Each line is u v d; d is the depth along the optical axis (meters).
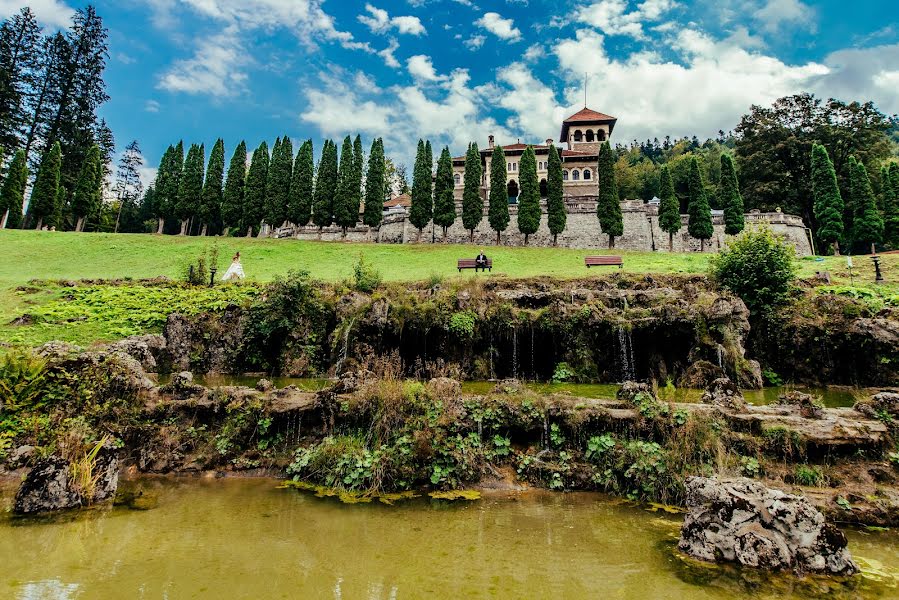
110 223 64.75
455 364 16.94
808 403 9.23
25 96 48.81
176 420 9.84
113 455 8.23
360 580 5.11
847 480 7.70
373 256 32.84
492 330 17.11
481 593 4.86
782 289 17.23
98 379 10.06
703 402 9.99
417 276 24.48
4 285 20.91
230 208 44.91
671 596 4.89
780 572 5.48
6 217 39.47
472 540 6.23
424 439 8.68
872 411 8.91
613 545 6.12
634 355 16.06
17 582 4.94
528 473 8.63
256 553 5.75
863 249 45.31
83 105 52.91
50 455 7.83
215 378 15.48
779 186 52.69
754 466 7.92
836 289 19.38
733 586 5.13
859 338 15.62
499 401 9.48
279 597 4.71
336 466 8.55
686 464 8.01
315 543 6.08
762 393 13.77
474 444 8.94
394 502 7.70
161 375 15.52
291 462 9.02
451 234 43.00
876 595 5.01
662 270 24.94
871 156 50.38
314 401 9.70
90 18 54.12
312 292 18.25
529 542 6.19
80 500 7.37
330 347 17.17
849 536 6.59
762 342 17.05
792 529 5.80
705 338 15.20
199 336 17.36
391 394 9.43
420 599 4.71
